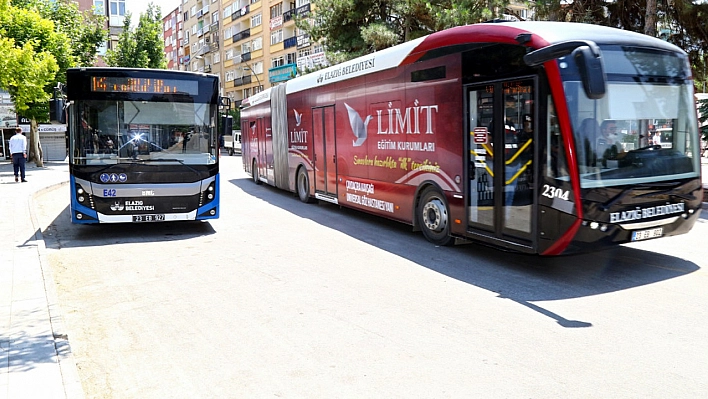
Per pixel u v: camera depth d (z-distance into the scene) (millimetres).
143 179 10711
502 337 5348
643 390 4203
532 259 8477
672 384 4289
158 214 10844
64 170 29844
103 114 10578
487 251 9094
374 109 10969
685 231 7578
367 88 11195
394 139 10320
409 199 10039
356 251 9359
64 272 8398
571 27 7449
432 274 7770
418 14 23500
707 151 16359
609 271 7668
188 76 10984
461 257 8711
